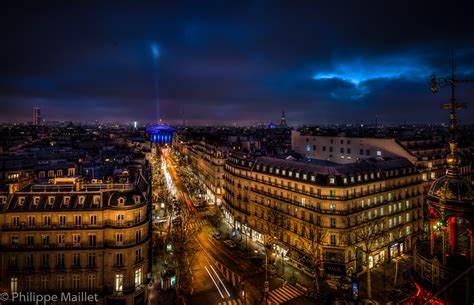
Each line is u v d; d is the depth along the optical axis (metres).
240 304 73.44
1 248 69.50
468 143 160.88
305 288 80.62
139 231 74.50
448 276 19.41
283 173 105.44
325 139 150.38
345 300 73.12
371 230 90.62
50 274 70.06
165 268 90.12
